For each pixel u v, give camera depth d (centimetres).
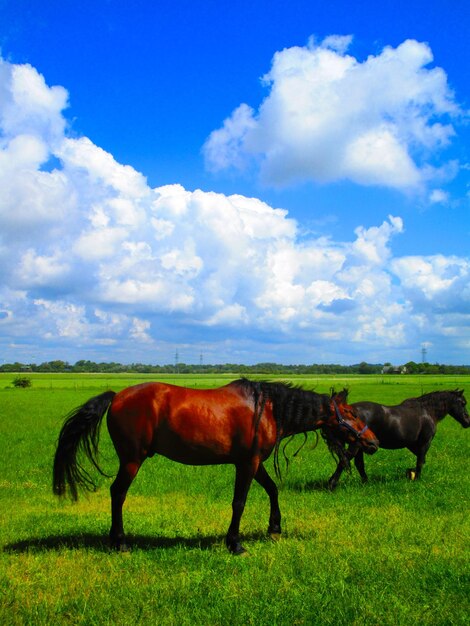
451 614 546
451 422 3173
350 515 1008
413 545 797
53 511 1092
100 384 9444
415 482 1352
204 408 810
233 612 547
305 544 798
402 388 6894
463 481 1348
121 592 602
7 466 1645
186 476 1494
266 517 1007
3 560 716
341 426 917
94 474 1535
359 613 547
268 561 708
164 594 594
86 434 835
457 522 942
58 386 8625
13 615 539
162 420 805
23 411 3859
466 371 16612
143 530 901
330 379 11794
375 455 1866
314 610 553
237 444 815
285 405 857
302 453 1969
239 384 850
